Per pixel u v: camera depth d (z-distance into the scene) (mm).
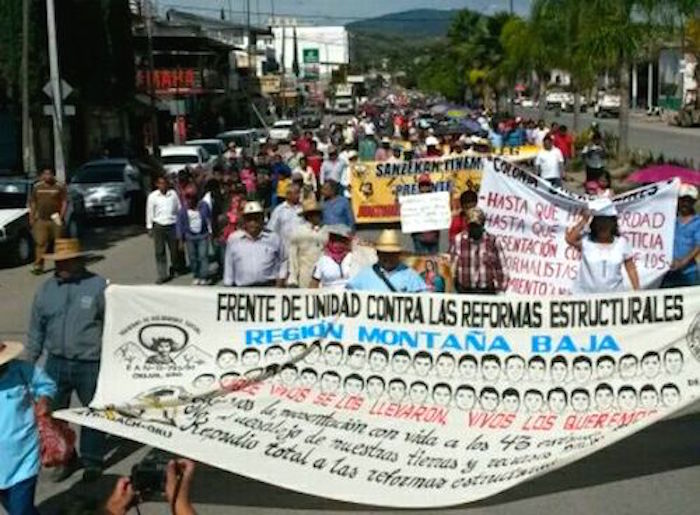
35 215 21047
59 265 8406
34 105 35781
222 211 18438
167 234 19188
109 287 8258
